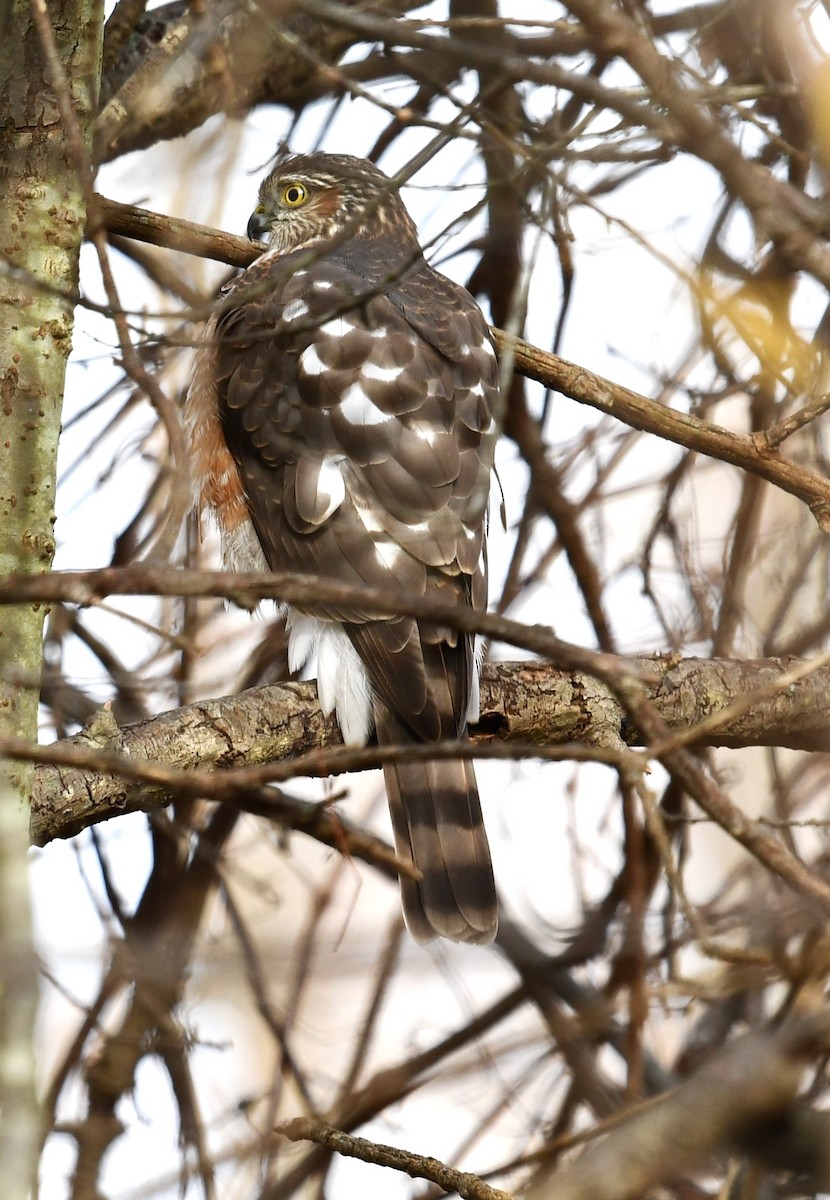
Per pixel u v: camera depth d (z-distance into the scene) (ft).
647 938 26.76
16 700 17.21
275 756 22.52
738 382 29.48
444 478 25.12
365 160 31.83
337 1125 27.76
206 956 27.61
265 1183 27.37
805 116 25.44
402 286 27.61
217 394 27.04
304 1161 27.68
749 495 30.17
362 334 26.09
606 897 28.73
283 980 29.14
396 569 24.43
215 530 27.58
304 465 25.49
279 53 27.68
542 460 30.81
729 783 29.27
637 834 24.45
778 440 23.75
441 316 27.20
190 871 28.19
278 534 25.54
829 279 15.99
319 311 26.61
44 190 18.16
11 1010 10.25
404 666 23.67
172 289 27.78
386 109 20.68
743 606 29.86
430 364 26.14
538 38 27.27
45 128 18.17
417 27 21.75
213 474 26.99
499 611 30.76
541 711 23.95
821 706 24.53
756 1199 22.62
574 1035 26.73
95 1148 26.30
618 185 29.45
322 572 24.82
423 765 23.81
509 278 30.63
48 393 18.12
